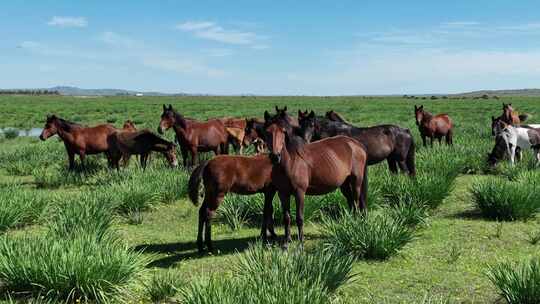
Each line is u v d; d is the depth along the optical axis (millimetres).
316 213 9102
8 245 6117
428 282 5918
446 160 13023
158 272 6484
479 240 7625
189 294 4828
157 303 5387
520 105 62531
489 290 5621
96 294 5422
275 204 9008
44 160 16562
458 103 77375
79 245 5930
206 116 43844
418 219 8336
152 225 9180
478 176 13492
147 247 7781
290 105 74812
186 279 6172
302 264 5520
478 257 6832
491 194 9016
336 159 7438
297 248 6434
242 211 9188
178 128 13711
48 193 11797
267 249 7297
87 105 73062
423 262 6684
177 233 8648
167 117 13562
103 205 8742
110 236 7281
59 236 7066
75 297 5488
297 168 6965
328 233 7547
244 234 8477
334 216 9078
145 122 35969
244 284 4758
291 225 8875
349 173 7770
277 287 4723
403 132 10992
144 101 97938
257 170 7344
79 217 7711
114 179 12258
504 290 5207
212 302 4523
